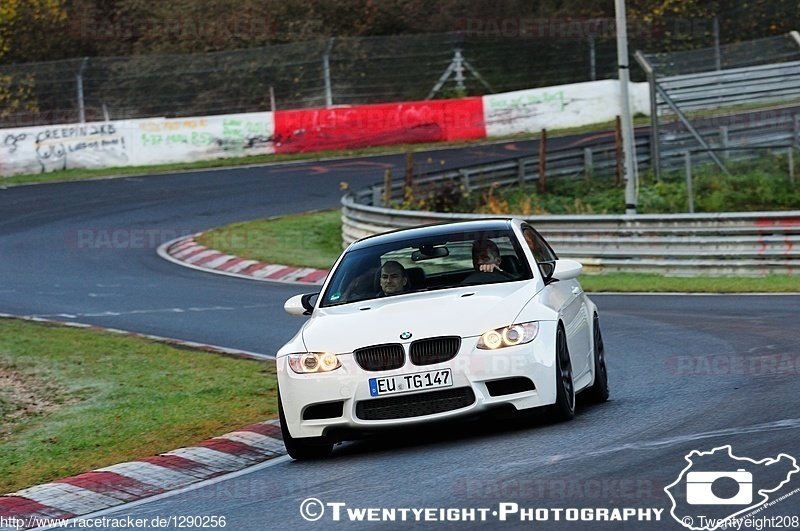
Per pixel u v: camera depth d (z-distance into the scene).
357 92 155.88
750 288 57.97
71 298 67.12
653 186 105.38
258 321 55.28
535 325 26.84
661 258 66.94
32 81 146.25
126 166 131.75
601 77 165.62
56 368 45.81
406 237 31.69
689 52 133.62
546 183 107.12
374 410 26.33
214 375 41.62
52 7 170.25
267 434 31.34
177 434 32.12
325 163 128.62
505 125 140.75
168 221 98.88
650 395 31.48
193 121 134.00
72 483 27.38
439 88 157.75
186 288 69.19
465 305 27.33
